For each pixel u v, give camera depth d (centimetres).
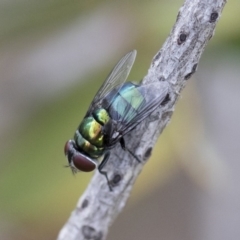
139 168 15
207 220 19
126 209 19
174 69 14
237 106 18
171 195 20
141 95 14
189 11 14
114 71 15
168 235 20
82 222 15
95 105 15
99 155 15
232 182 19
